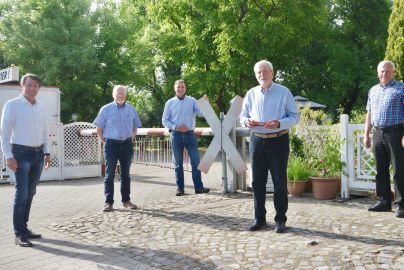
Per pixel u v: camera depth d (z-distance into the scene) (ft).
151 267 12.73
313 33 75.41
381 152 18.12
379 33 79.00
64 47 78.74
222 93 76.28
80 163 35.17
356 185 21.75
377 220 16.76
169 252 13.96
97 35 86.12
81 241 15.66
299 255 12.84
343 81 74.79
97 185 30.55
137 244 15.01
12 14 84.79
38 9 84.58
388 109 17.49
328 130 23.08
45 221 18.83
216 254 13.48
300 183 22.58
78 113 85.30
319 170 23.11
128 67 88.53
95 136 35.83
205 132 25.26
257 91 15.88
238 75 68.18
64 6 83.30
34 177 15.98
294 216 17.76
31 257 13.96
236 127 24.17
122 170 20.89
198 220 17.87
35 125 15.65
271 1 68.59
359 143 21.63
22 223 15.43
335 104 77.15
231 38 64.18
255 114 15.84
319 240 14.23
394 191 20.68
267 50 65.46
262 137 15.58
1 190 29.07
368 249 13.00
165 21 80.07
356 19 79.77
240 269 12.12
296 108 15.49
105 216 19.35
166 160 41.29
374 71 76.13
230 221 17.44
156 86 99.35
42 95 40.96
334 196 21.81
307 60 82.38
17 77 40.16
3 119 15.15
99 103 85.40
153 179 32.55
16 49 83.10
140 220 18.33
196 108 24.48
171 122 24.25
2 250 14.75
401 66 32.58
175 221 17.85
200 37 71.87
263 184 15.98
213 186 27.68
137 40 91.35
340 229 15.52
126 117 20.66
